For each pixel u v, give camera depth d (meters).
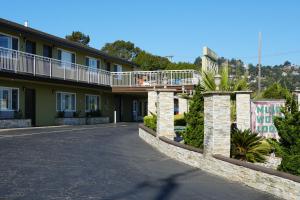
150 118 19.83
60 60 29.36
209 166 11.46
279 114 14.23
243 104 14.50
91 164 11.88
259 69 39.19
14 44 25.53
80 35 68.38
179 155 13.41
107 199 8.04
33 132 20.62
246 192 9.20
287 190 8.44
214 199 8.54
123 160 12.99
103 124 32.41
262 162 12.41
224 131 11.33
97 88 33.41
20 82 25.77
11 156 12.31
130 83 35.62
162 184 9.77
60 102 30.50
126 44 81.88
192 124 13.78
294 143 9.51
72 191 8.53
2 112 24.08
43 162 11.66
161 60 72.69
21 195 8.02
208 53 20.00
